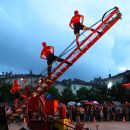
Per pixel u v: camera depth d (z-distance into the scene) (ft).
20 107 60.54
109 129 81.51
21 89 64.90
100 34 61.82
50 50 61.26
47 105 60.34
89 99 251.39
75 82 409.90
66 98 268.21
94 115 122.01
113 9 63.05
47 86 61.26
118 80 385.09
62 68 60.95
